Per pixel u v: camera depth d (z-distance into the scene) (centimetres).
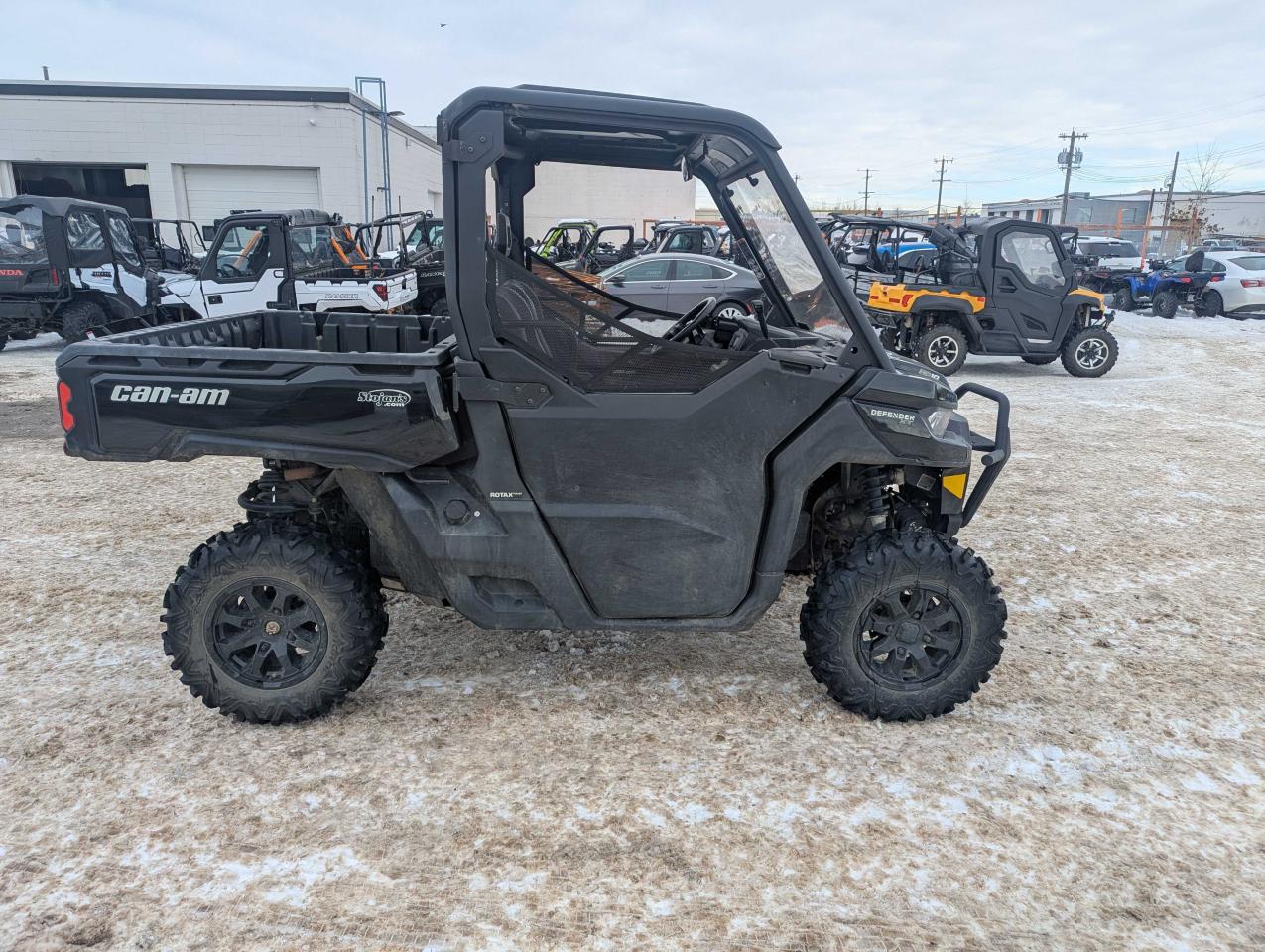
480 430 275
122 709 312
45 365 1141
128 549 477
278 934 209
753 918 217
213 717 308
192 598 282
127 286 1257
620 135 298
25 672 338
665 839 246
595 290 344
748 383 275
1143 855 243
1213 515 560
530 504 280
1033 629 392
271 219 1134
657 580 289
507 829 250
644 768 281
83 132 2383
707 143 299
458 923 214
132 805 258
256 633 290
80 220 1209
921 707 304
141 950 204
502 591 292
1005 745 297
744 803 263
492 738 297
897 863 238
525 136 296
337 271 1226
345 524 325
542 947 207
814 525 341
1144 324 1819
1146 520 548
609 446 277
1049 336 1127
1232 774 282
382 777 273
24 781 268
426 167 3272
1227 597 429
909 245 1636
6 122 2353
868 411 280
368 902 220
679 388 277
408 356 271
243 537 284
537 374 271
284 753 286
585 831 249
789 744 296
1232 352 1388
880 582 292
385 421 269
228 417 268
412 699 322
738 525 286
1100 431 812
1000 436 330
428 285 1368
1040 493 606
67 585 426
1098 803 266
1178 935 213
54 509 548
